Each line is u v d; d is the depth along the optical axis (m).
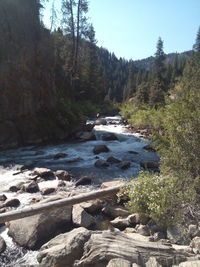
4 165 14.76
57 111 23.09
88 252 5.83
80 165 14.87
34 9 22.95
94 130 25.14
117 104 50.91
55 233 7.60
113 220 8.21
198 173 6.63
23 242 7.37
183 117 6.63
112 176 12.96
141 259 5.50
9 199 9.59
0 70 19.06
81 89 45.22
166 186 7.35
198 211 6.98
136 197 7.90
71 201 8.05
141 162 14.54
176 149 6.67
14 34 20.53
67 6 34.25
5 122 18.94
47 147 19.28
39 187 11.44
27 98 20.45
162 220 7.03
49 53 23.58
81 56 49.81
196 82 7.73
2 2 20.30
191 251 6.06
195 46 52.94
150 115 25.36
